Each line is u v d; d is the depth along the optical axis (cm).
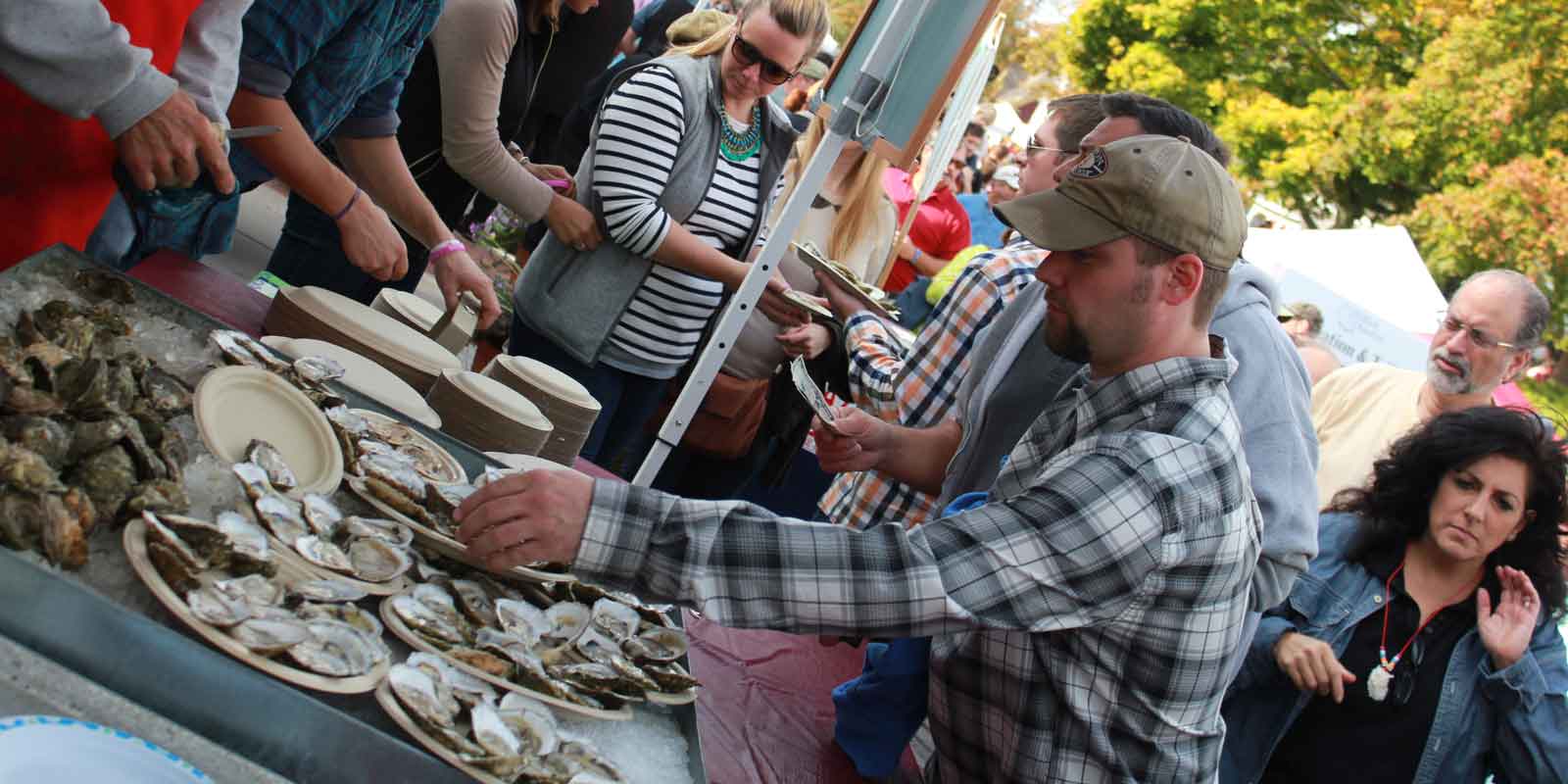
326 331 193
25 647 90
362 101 231
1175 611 139
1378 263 589
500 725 113
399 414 171
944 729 161
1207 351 147
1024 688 149
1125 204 138
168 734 92
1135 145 143
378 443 154
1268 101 1670
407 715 107
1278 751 273
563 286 290
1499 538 262
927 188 508
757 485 386
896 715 172
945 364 271
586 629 139
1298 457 198
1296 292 518
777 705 179
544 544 127
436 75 268
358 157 234
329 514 131
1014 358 215
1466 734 264
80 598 90
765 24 277
